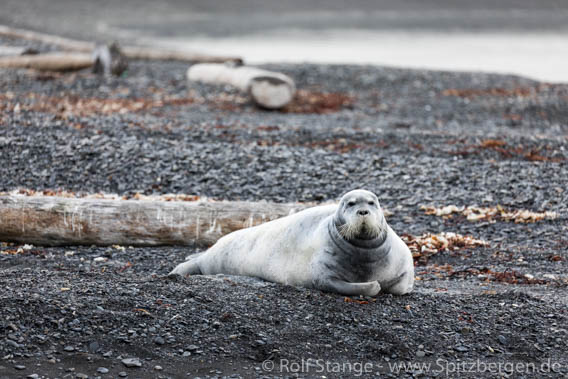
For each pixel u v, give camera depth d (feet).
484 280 113.09
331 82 322.14
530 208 160.25
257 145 201.26
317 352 75.41
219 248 102.83
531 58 604.90
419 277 113.91
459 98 297.53
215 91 288.51
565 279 112.57
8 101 242.37
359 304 86.94
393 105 287.48
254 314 81.97
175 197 155.94
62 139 192.24
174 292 86.58
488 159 196.34
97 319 77.00
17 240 125.90
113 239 126.82
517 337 81.25
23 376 65.62
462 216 154.51
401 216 154.51
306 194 167.22
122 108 250.16
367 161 189.26
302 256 91.81
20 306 77.20
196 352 73.26
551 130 256.73
